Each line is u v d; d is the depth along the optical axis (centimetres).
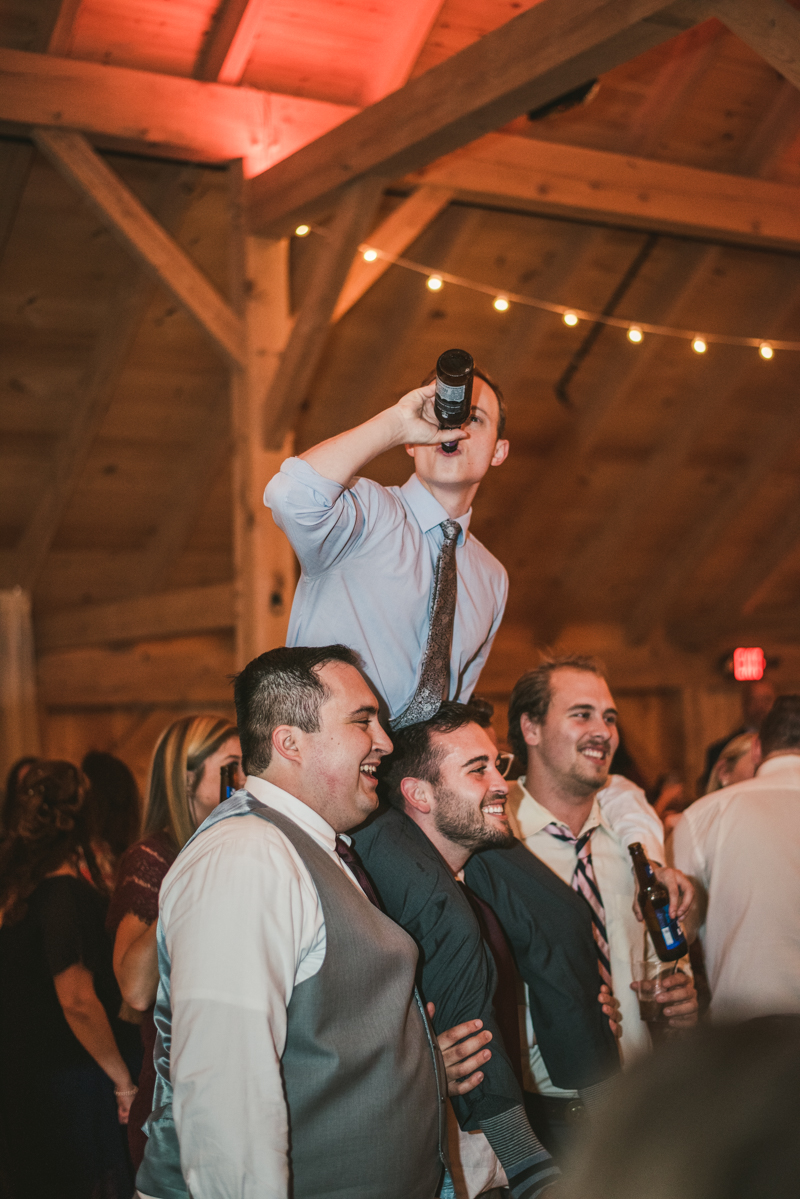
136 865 209
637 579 711
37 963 227
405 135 337
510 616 700
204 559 601
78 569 585
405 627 152
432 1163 132
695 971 223
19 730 557
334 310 390
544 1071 174
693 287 538
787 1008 54
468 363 135
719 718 761
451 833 154
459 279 500
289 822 133
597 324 545
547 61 283
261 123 418
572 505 642
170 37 399
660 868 185
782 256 546
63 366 487
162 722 622
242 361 421
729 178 475
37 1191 219
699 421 605
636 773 375
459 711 156
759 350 583
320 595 151
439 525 153
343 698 138
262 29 401
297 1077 122
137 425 519
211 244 464
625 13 258
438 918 144
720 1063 46
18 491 537
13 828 243
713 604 752
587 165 441
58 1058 224
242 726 143
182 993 119
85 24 386
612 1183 45
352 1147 123
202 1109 114
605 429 601
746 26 245
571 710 189
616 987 187
